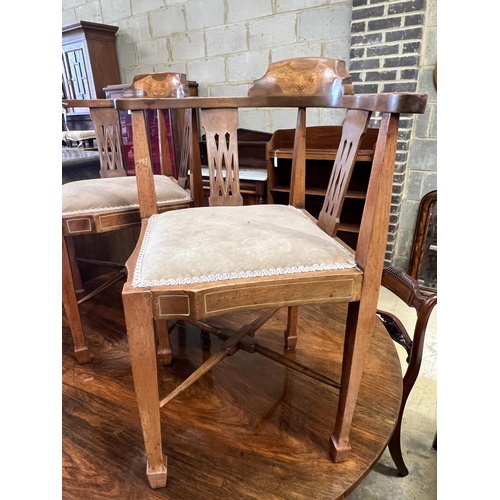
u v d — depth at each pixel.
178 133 2.25
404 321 1.79
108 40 2.66
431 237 2.06
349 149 0.65
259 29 2.20
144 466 0.67
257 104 0.86
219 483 0.63
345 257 0.58
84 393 0.85
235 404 0.81
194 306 0.51
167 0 2.42
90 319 1.18
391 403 0.80
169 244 0.57
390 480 1.06
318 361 0.94
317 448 0.70
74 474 0.65
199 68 2.50
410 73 1.79
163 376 0.90
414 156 2.02
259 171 2.30
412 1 1.68
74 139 2.00
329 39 2.03
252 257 0.55
